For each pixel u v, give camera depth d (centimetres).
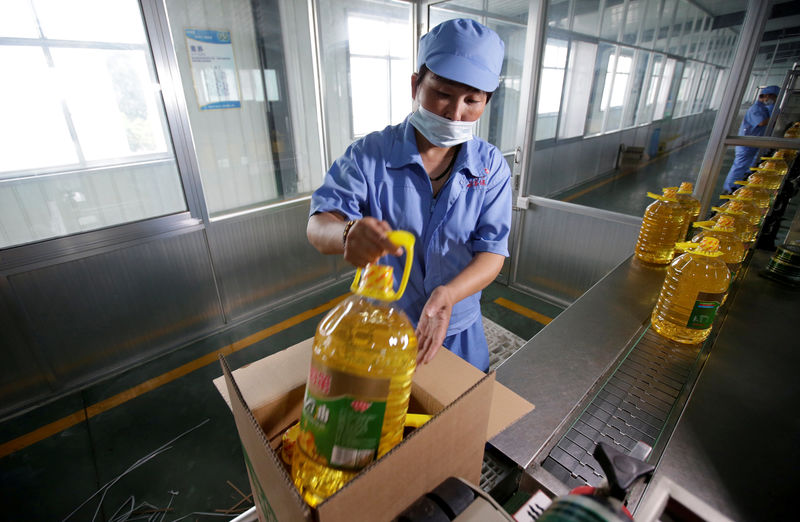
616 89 295
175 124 206
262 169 263
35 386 193
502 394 62
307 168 285
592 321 99
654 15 246
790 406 71
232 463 164
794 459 60
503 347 229
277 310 278
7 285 176
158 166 216
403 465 34
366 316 50
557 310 273
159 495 152
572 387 76
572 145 293
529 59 242
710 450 62
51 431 180
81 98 186
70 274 191
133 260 209
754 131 185
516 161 271
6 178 178
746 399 73
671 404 73
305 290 296
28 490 154
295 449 47
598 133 305
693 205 140
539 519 30
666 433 66
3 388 185
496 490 61
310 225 87
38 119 179
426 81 84
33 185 185
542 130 266
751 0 165
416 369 59
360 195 94
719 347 88
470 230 101
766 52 171
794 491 55
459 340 113
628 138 317
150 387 206
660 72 263
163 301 225
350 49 280
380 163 96
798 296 110
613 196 279
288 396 55
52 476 159
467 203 99
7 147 175
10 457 168
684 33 234
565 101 272
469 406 39
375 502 33
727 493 55
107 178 203
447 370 59
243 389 54
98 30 181
